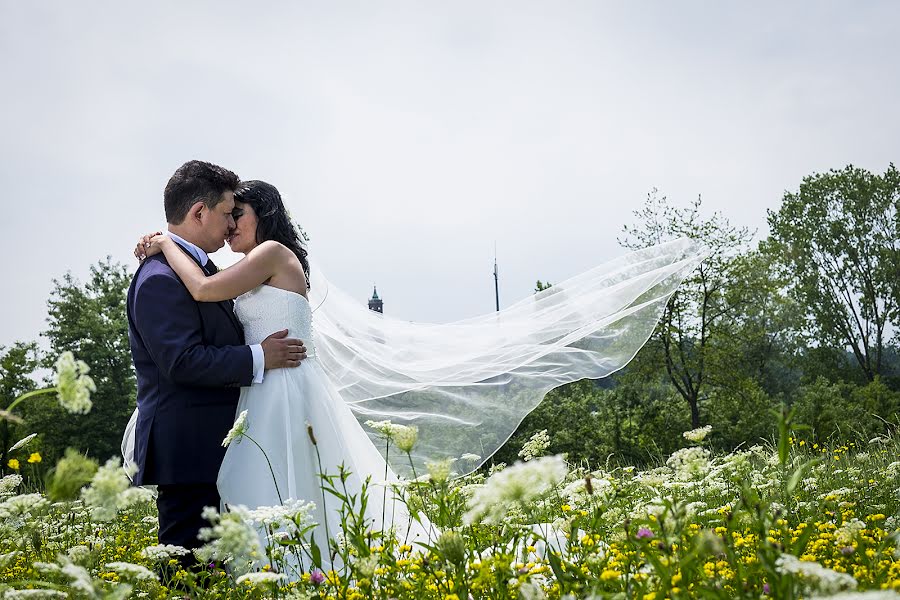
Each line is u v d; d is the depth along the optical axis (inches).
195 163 184.9
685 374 1360.7
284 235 190.1
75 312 1509.6
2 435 691.4
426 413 233.9
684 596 74.4
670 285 245.0
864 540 104.6
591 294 245.4
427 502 124.0
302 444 169.6
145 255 178.5
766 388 1984.5
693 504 137.1
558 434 1316.4
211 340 171.0
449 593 90.0
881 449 291.9
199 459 162.4
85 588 71.3
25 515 125.9
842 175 2047.2
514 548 92.0
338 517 165.9
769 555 71.3
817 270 2037.4
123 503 70.3
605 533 119.2
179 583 134.3
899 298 1957.4
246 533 79.6
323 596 90.2
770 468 197.5
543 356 239.0
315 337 235.6
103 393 1424.7
